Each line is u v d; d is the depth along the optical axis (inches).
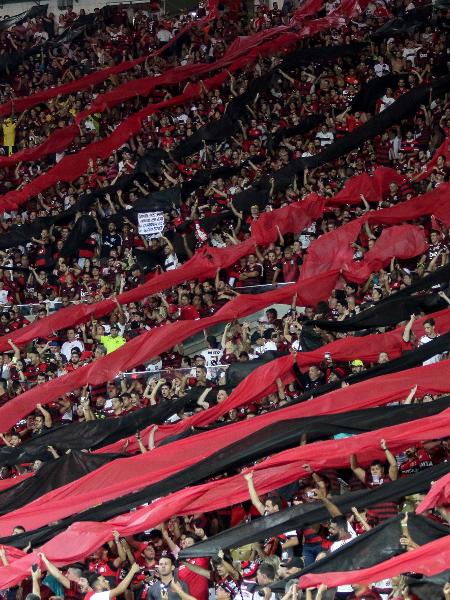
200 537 1674.5
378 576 1333.7
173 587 1478.8
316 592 1387.8
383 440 1686.8
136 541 1710.1
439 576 1291.8
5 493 1966.0
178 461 1926.7
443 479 1439.5
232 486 1707.7
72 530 1673.2
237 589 1478.8
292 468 1722.4
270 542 1617.9
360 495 1563.7
